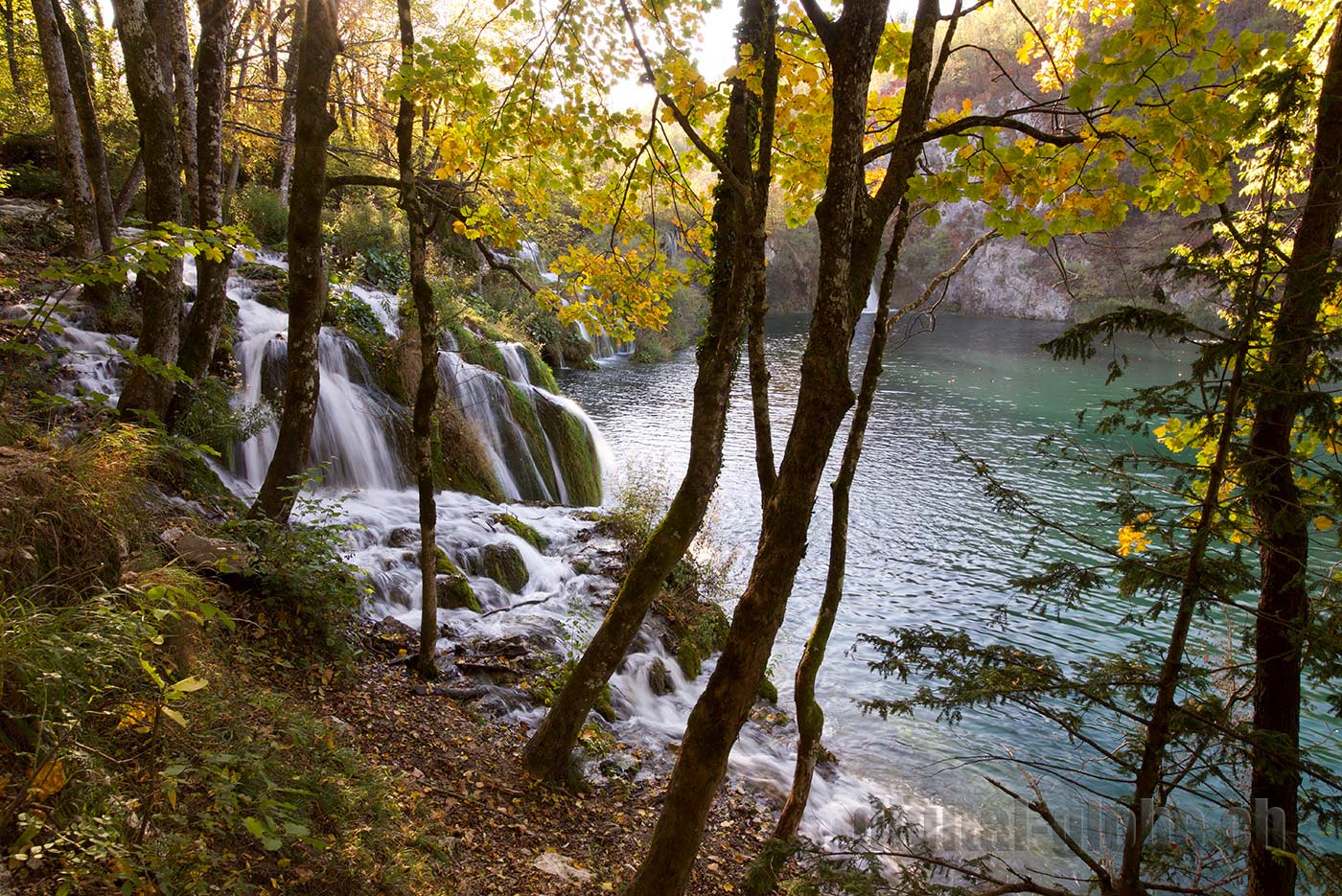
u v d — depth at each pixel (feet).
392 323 44.55
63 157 31.91
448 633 24.58
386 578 26.21
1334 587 9.20
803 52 15.89
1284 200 11.39
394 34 45.93
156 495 21.21
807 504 10.27
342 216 59.06
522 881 14.71
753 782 22.07
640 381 86.79
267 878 10.66
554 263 21.70
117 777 9.53
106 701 10.49
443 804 16.14
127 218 45.98
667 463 56.29
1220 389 8.41
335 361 37.29
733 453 62.13
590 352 96.37
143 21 23.18
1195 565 8.02
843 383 10.24
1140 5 10.32
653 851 10.91
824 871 9.18
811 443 10.22
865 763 24.21
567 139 18.39
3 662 8.96
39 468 12.20
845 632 33.14
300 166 20.58
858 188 12.46
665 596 31.07
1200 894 8.52
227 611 18.02
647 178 20.04
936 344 128.98
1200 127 10.61
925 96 12.68
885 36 15.40
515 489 42.19
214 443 27.50
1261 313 8.16
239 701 13.78
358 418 35.86
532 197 21.15
